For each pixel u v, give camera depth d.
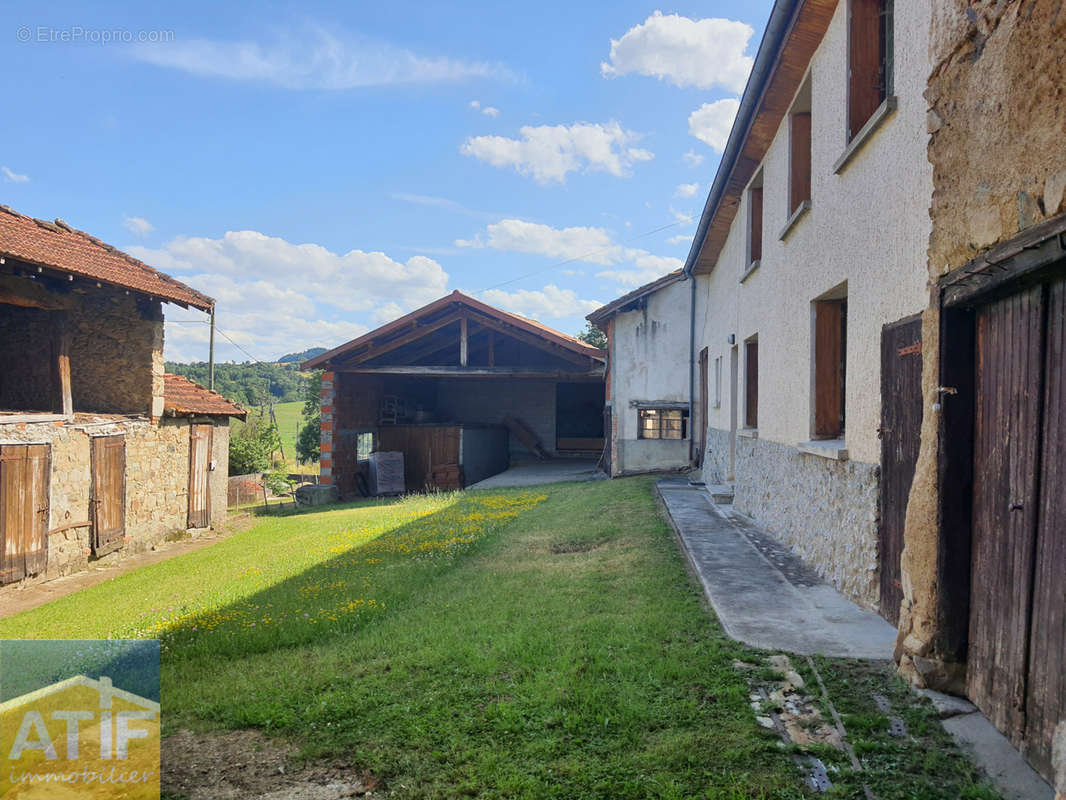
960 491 3.10
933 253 3.23
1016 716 2.62
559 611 4.96
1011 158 2.52
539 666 3.79
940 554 3.12
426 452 21.17
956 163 2.98
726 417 11.40
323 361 19.22
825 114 5.74
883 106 4.23
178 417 12.94
